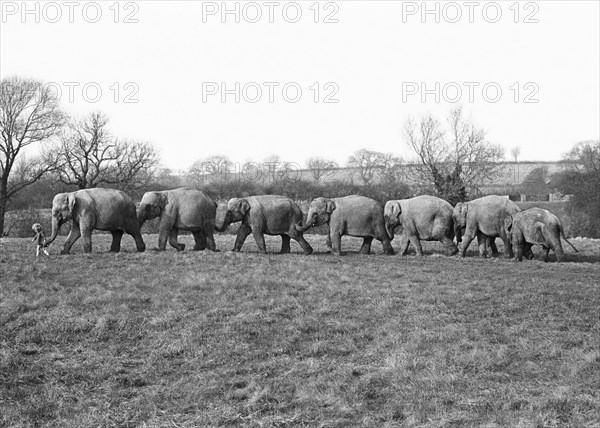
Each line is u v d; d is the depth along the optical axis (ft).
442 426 30.27
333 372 38.06
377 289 58.95
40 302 52.49
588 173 176.76
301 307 52.34
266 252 90.74
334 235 91.61
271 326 47.67
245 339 44.86
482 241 90.22
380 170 242.78
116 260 75.77
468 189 186.09
